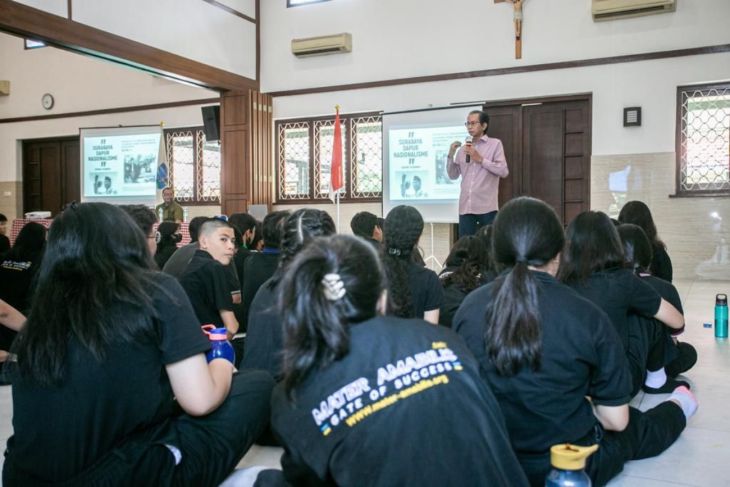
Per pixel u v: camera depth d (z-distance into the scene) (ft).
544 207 5.15
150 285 4.58
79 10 19.85
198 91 30.76
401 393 3.22
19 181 35.09
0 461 6.57
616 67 22.88
